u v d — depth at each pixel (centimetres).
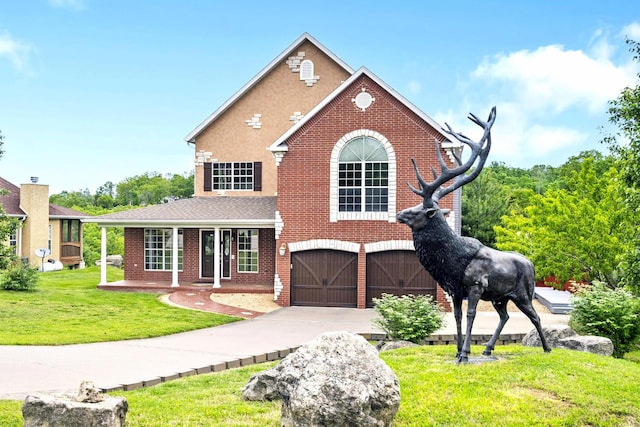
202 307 2208
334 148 2328
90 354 1370
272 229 2698
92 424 731
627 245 1714
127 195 8788
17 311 1936
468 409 898
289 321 1970
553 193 2358
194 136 2875
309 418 762
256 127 2841
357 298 2306
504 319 1189
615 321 1512
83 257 4753
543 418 877
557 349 1259
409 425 857
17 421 841
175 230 2570
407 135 2283
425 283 2277
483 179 4159
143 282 2734
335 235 2327
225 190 2853
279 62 2828
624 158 1575
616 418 898
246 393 991
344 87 2314
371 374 788
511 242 2589
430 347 1342
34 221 3772
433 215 1100
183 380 1141
